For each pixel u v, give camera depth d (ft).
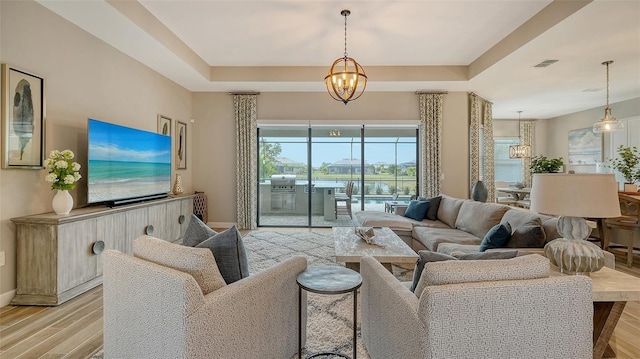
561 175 5.67
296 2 10.72
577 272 5.76
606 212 5.30
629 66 14.76
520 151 24.94
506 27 12.56
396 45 14.43
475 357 3.84
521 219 9.87
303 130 20.40
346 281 5.71
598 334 5.83
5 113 8.37
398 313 4.63
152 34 11.63
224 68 17.51
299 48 14.87
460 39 13.71
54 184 8.96
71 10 9.75
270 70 17.44
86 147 11.18
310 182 20.51
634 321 7.79
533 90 19.04
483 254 4.97
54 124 9.92
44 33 9.52
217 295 4.50
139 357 4.57
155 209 13.09
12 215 8.60
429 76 17.20
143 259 4.95
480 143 21.16
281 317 5.84
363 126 20.21
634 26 10.69
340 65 17.06
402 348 4.48
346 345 6.59
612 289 5.25
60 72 10.12
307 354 6.31
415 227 13.64
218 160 19.83
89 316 7.95
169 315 4.11
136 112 14.11
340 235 11.31
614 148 22.39
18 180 8.79
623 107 21.71
